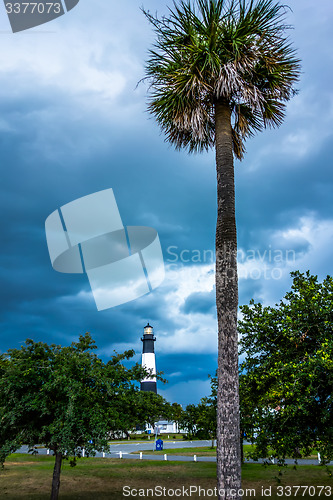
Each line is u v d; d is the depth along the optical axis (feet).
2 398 47.16
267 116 39.40
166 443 170.71
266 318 47.11
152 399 54.90
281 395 39.29
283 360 44.65
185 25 35.12
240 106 40.04
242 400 47.29
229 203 33.68
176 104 36.42
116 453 123.03
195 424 124.36
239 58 33.78
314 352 42.78
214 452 123.13
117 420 48.32
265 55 36.24
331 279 46.98
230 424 29.19
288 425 40.45
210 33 34.14
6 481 70.08
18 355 50.03
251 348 48.47
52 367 48.34
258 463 87.92
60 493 59.00
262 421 40.86
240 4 34.47
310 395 38.19
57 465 49.01
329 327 43.83
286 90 37.83
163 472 78.33
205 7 34.04
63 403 46.01
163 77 36.29
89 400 47.75
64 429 43.55
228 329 30.96
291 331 43.86
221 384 30.22
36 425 47.26
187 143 41.55
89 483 67.05
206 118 36.47
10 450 45.32
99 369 50.39
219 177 34.65
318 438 40.27
